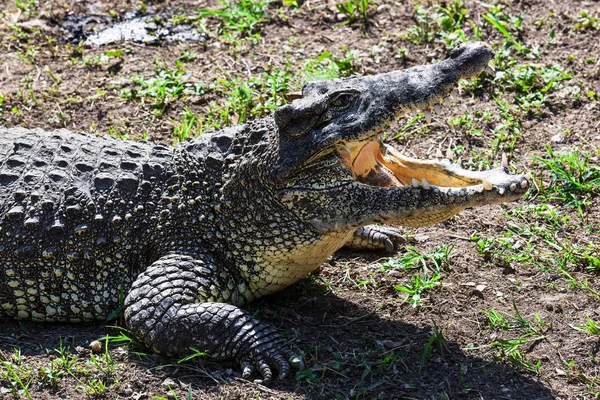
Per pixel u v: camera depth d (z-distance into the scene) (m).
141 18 16.30
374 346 9.19
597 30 14.92
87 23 16.12
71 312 9.72
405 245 11.06
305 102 9.13
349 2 15.66
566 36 14.88
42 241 9.61
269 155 9.30
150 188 9.80
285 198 9.27
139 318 9.05
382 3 16.02
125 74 14.54
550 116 13.22
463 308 9.82
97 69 14.70
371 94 9.12
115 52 14.97
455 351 9.12
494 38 14.94
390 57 14.68
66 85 14.24
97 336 9.50
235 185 9.55
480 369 8.85
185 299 9.10
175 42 15.49
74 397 8.51
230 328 8.84
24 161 10.11
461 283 10.24
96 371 8.82
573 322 9.51
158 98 13.79
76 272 9.66
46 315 9.75
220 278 9.56
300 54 14.91
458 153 12.62
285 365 8.67
